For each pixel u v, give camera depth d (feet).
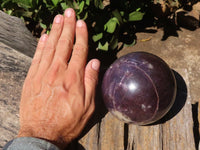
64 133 1.28
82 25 1.54
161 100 1.27
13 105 1.53
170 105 1.33
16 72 1.65
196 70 2.65
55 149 1.12
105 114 1.51
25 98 1.36
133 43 2.84
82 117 1.34
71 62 1.42
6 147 1.11
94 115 1.51
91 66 1.42
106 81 1.35
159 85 1.27
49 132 1.23
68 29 1.53
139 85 1.26
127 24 2.94
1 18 1.99
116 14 2.43
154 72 1.28
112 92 1.31
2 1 2.47
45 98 1.31
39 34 2.82
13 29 2.00
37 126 1.24
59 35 1.53
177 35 2.90
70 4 2.14
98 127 1.47
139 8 2.62
